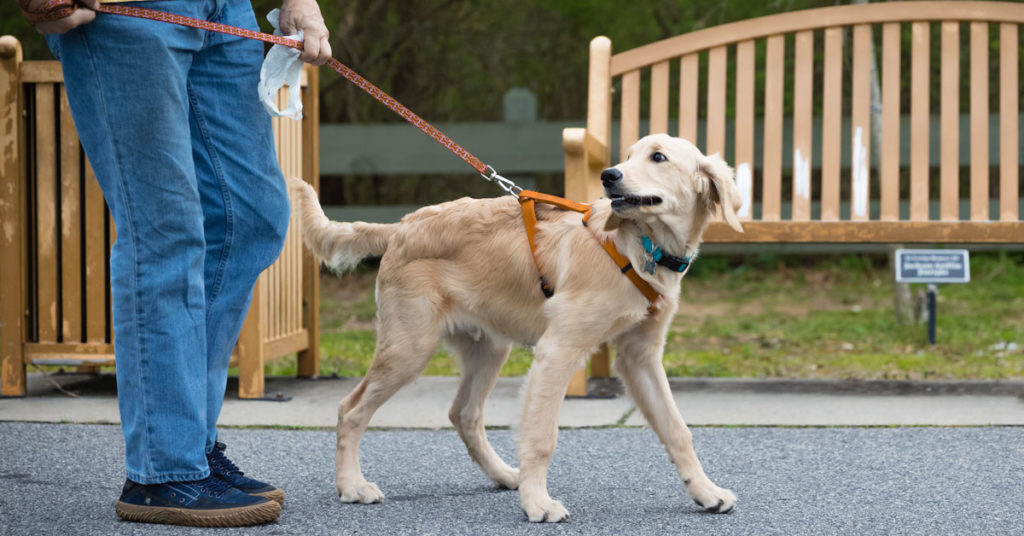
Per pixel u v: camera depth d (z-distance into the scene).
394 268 3.01
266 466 3.30
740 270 9.81
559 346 2.78
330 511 2.77
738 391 4.57
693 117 4.98
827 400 4.30
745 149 4.93
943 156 4.77
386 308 2.99
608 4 10.50
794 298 8.38
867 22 4.84
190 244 2.61
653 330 2.89
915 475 3.09
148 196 2.55
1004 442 3.49
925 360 5.43
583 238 2.84
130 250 2.57
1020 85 8.34
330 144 9.74
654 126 5.02
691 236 2.88
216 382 2.81
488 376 3.13
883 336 6.35
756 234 4.58
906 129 8.46
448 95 11.65
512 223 3.01
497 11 11.10
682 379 4.93
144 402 2.57
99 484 3.02
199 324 2.64
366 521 2.68
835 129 4.88
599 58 4.90
